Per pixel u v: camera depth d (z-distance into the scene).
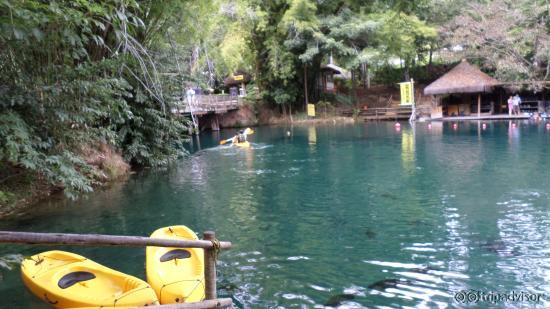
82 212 8.62
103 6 7.05
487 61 28.11
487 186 9.59
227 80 37.56
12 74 7.00
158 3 10.68
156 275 4.75
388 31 28.78
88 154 11.02
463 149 15.17
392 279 5.25
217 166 14.04
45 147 7.71
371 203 8.69
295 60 31.05
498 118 25.78
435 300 4.71
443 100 29.83
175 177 12.30
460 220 7.36
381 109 31.75
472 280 5.15
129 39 9.74
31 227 7.65
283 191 10.06
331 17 29.28
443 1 31.22
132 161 14.05
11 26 5.10
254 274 5.49
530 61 27.83
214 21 19.84
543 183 9.65
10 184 8.98
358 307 4.60
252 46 31.03
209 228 7.48
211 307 3.86
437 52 36.53
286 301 4.77
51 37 6.64
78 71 7.76
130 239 3.06
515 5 26.64
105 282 4.69
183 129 15.35
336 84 40.03
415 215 7.76
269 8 29.95
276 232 7.13
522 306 4.53
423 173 11.37
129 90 12.20
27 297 4.90
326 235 6.90
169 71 13.47
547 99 26.61
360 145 17.73
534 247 6.07
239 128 30.20
